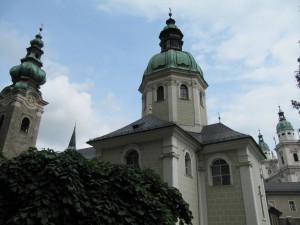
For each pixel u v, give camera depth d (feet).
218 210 62.03
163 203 30.14
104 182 24.61
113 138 64.28
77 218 21.06
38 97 152.56
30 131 144.15
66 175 20.81
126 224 22.27
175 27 100.73
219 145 66.85
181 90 84.12
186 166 63.62
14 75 154.10
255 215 57.72
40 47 167.53
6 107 141.79
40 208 19.06
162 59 89.10
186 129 77.87
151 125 63.36
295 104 40.68
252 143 66.39
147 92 86.74
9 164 22.03
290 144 251.80
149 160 59.00
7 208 20.75
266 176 301.02
